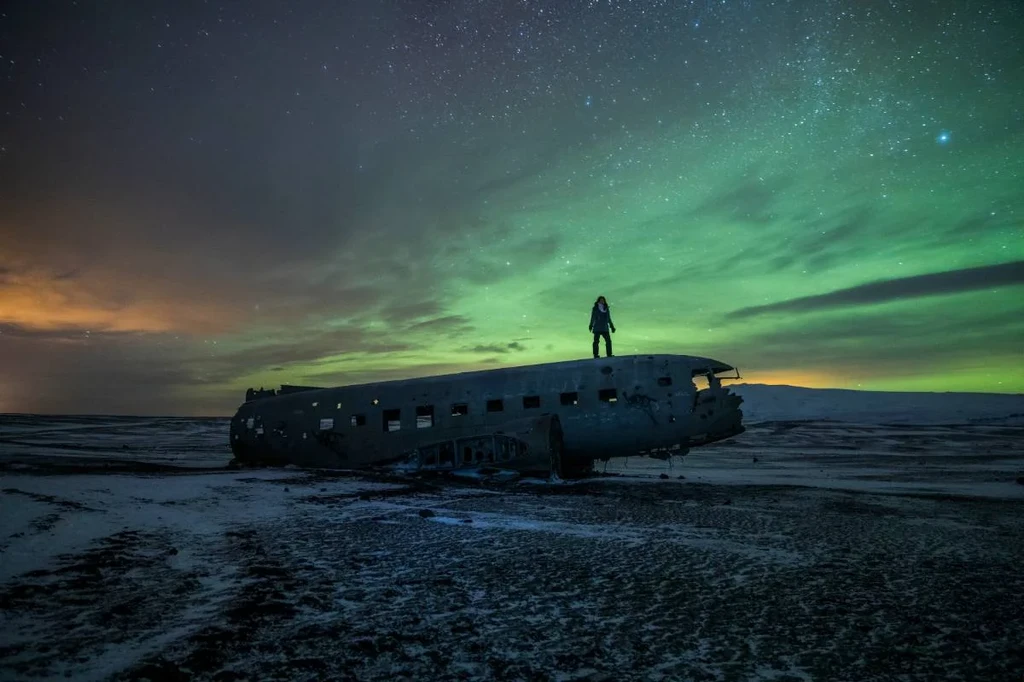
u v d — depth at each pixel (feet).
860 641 14.06
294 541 25.34
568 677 11.85
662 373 59.93
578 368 61.05
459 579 19.44
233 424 69.00
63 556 20.51
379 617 15.46
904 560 22.90
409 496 42.86
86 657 12.12
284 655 12.67
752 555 23.59
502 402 60.39
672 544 25.64
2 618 14.26
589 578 19.72
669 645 13.73
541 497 43.19
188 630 14.06
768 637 14.30
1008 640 14.17
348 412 63.98
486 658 12.80
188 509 32.91
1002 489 51.62
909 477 66.54
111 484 40.40
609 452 60.03
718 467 88.84
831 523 31.83
